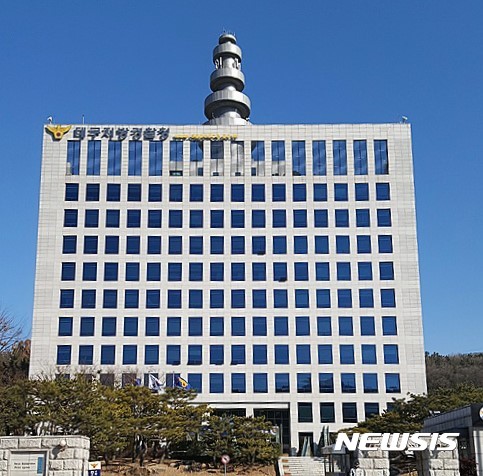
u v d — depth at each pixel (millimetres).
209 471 65500
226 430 68875
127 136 98312
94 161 97500
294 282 94188
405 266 94875
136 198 96500
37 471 37125
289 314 93125
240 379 90875
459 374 159875
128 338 91625
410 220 96438
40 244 94375
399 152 98750
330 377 91250
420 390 90688
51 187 96312
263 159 98375
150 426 65500
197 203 96625
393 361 91875
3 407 56688
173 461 68500
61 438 37594
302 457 74438
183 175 97500
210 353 91562
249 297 93562
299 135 99188
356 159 98562
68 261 94000
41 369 89500
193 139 98688
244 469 67188
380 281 94375
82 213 95625
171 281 93750
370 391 90938
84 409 56906
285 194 97188
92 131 98250
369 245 95625
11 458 37281
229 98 111500
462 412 44000
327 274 94562
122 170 97312
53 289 93000
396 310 93438
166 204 96375
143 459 67188
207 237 95500
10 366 92312
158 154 98125
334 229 96062
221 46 115938
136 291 93250
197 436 70000
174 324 92375
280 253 95188
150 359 91062
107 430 57656
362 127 99562
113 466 63125
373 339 92500
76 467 37312
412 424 68375
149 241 95062
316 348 92125
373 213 96688
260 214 96562
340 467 43406
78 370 87250
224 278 94062
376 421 73938
